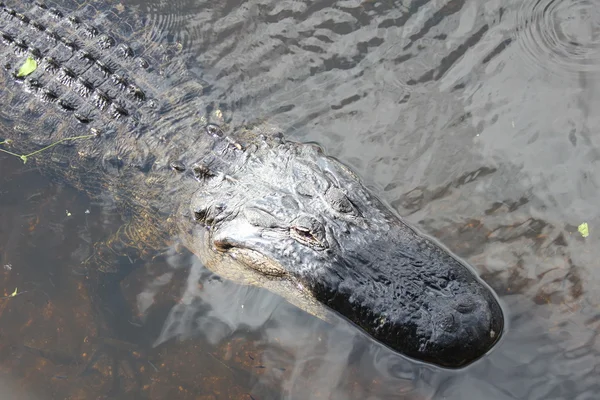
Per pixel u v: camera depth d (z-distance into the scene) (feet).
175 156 6.35
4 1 6.89
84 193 6.44
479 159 6.23
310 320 5.90
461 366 5.67
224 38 6.82
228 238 6.07
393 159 6.28
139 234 6.29
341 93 6.53
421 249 5.85
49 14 6.80
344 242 5.87
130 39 6.80
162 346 5.92
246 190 6.13
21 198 6.42
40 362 5.92
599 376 5.62
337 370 5.76
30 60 6.55
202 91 6.61
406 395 5.67
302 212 5.96
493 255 5.94
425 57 6.57
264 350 5.86
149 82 6.60
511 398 5.60
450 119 6.37
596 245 5.92
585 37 6.51
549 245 5.94
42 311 6.06
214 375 5.82
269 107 6.53
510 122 6.31
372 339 5.79
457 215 6.07
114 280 6.15
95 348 5.94
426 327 5.65
